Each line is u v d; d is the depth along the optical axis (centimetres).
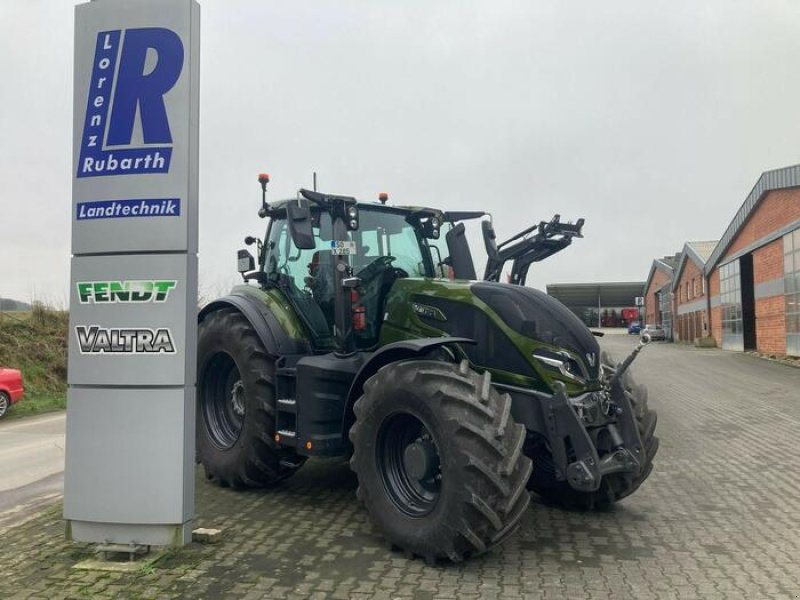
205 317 659
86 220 455
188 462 448
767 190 2628
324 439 504
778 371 2038
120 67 455
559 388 436
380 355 468
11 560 432
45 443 1040
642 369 2145
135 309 445
